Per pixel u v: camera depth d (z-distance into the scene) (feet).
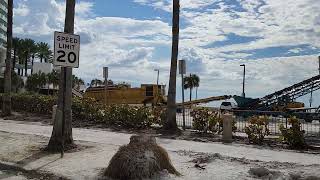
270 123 62.80
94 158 40.04
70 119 46.21
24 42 328.90
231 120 57.31
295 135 50.80
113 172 31.71
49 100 97.91
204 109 67.82
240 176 32.17
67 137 45.75
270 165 37.17
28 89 300.40
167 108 67.72
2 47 298.35
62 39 41.09
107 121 77.71
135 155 31.42
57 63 40.75
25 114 98.84
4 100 95.20
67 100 45.70
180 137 60.90
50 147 44.11
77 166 36.35
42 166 36.73
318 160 41.39
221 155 42.42
